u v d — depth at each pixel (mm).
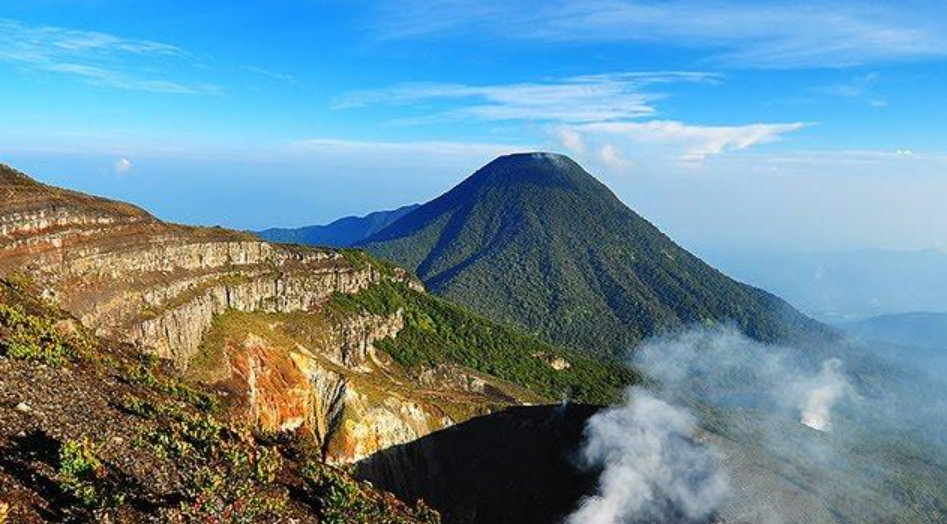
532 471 140500
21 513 23547
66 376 41031
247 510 31531
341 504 39625
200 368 107250
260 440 51031
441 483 132000
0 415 31406
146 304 101438
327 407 129125
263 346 124688
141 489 29859
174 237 119062
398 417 135875
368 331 177500
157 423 39281
